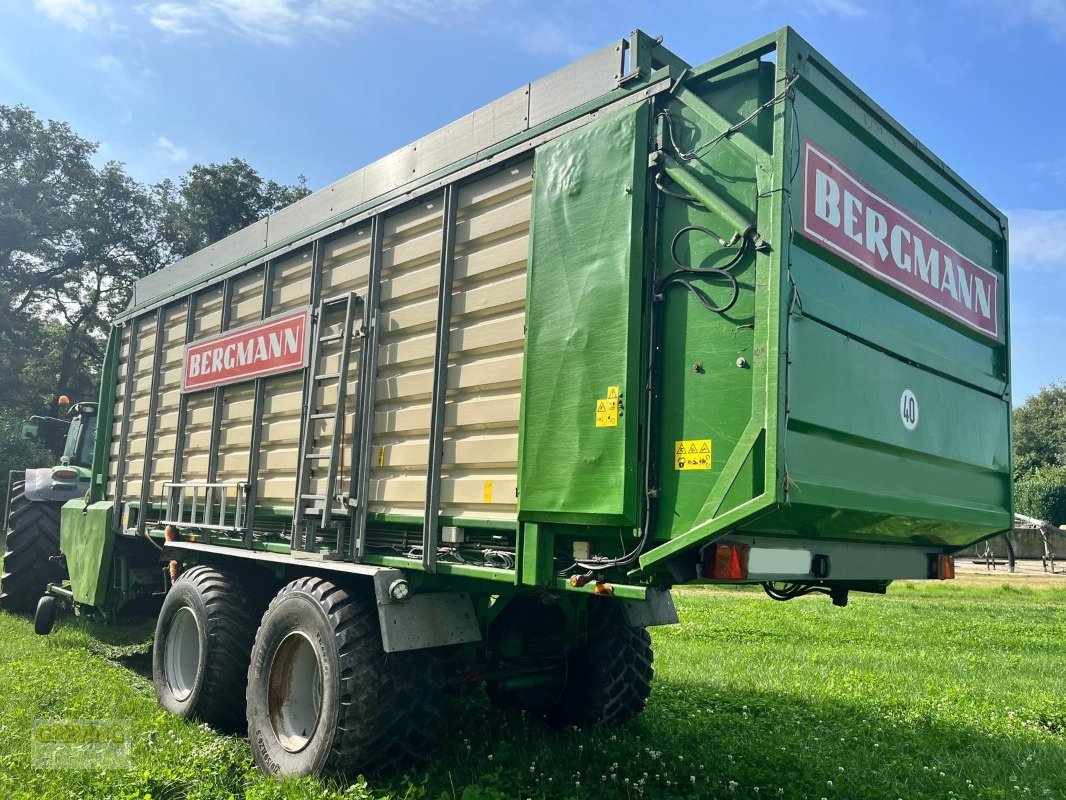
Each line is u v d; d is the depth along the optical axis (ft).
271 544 17.57
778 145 10.87
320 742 13.50
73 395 130.62
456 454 13.96
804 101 11.73
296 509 16.70
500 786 13.56
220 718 17.30
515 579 12.62
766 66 11.71
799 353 10.95
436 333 14.49
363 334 16.03
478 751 15.64
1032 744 16.79
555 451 12.27
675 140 12.07
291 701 15.08
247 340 19.53
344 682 13.32
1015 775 14.92
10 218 108.58
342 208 17.40
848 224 12.41
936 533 14.65
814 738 16.98
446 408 14.29
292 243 18.66
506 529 13.15
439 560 14.12
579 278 12.40
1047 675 25.31
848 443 11.99
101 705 18.42
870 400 12.48
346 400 16.37
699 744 16.33
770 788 13.75
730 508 10.60
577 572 12.40
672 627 34.86
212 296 21.86
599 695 17.24
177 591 18.75
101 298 128.67
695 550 11.17
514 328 13.41
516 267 13.60
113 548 25.07
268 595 18.44
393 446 15.19
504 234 13.93
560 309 12.57
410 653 13.96
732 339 11.03
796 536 12.34
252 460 18.66
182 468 21.86
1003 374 16.93
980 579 77.61
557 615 16.92
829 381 11.53
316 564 15.17
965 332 15.67
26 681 19.62
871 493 12.15
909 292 13.83
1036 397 197.98
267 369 18.57
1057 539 101.40
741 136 11.31
